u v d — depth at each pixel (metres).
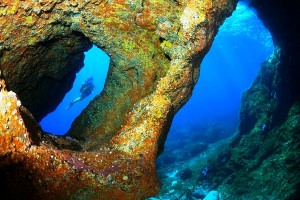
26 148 1.87
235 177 9.55
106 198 2.04
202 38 2.53
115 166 2.13
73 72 4.39
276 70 10.05
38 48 2.98
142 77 2.92
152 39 2.80
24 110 2.08
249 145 10.37
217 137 19.94
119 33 2.84
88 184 2.00
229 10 3.05
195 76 2.85
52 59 3.46
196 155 16.09
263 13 9.16
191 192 10.93
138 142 2.33
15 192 1.79
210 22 2.60
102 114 3.19
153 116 2.40
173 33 2.54
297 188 6.51
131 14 2.70
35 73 3.37
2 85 1.93
